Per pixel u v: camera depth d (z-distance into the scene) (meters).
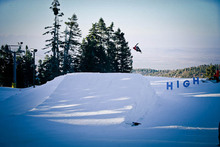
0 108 10.45
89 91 12.17
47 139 5.62
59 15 39.22
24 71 53.34
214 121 8.99
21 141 5.36
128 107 9.88
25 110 9.92
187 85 19.73
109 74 14.88
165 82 23.97
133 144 5.13
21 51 34.75
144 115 9.71
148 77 32.19
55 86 14.22
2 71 47.31
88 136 6.20
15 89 22.42
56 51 39.91
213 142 5.78
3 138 5.66
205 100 13.61
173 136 6.54
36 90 14.66
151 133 6.94
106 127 7.71
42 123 7.77
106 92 11.88
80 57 49.03
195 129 7.73
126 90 11.94
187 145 5.23
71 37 46.66
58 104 10.40
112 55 53.16
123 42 54.25
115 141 5.47
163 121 8.95
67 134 6.40
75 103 10.48
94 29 51.28
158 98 12.48
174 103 12.29
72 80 13.94
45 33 38.91
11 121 7.92
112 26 53.69
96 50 47.59
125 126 8.07
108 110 9.56
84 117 8.73
